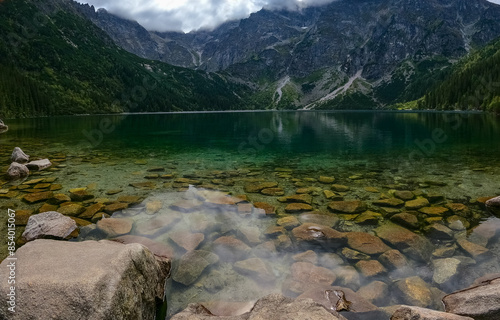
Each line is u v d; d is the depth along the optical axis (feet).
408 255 25.81
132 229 31.73
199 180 54.13
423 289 21.08
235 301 20.43
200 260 25.26
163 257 24.02
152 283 19.12
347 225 32.99
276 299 17.52
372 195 44.16
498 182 50.39
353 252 26.48
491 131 141.90
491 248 26.81
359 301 19.75
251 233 30.94
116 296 14.60
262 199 42.91
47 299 13.48
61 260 16.16
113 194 44.80
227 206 39.55
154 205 39.50
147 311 17.61
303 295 20.48
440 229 31.12
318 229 31.24
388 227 31.96
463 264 24.26
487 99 391.04
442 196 42.96
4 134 143.95
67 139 123.44
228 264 25.05
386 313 18.65
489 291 18.51
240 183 52.11
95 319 13.32
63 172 59.67
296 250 27.22
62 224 30.37
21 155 69.36
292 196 44.04
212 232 31.30
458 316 16.19
